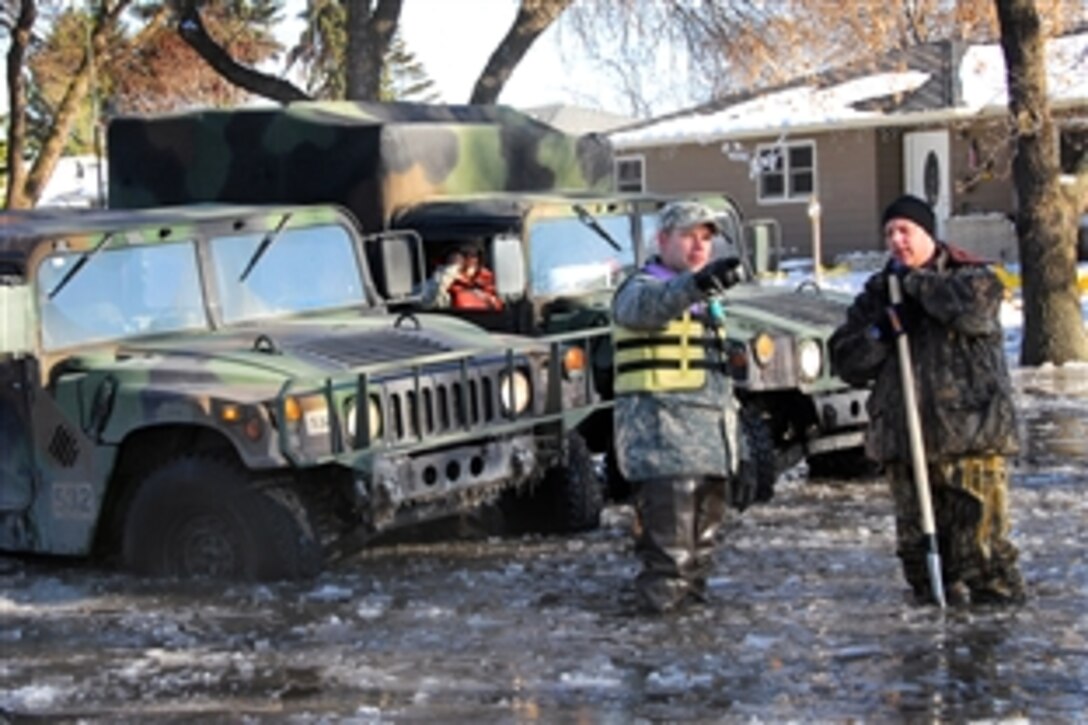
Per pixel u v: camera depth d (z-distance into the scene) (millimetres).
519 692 6184
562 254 10227
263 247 9289
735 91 24531
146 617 7578
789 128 31234
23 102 27469
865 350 7090
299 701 6172
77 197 43375
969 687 6031
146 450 8430
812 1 23438
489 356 8648
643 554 7367
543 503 9430
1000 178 30250
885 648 6578
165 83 36938
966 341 7023
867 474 11281
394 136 10602
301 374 7992
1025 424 12953
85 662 6852
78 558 9008
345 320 9273
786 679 6211
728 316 10039
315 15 31094
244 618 7496
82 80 27859
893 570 8016
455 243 10281
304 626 7316
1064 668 6234
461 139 11023
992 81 30406
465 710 5980
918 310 7066
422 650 6848
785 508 10000
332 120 10820
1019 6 16500
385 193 10547
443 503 8484
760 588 7723
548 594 7832
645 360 7219
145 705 6184
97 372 8289
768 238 11672
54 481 8469
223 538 8195
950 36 33875
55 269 8484
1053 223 16812
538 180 11633
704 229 7230
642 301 7039
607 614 7348
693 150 33625
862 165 31203
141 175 11492
